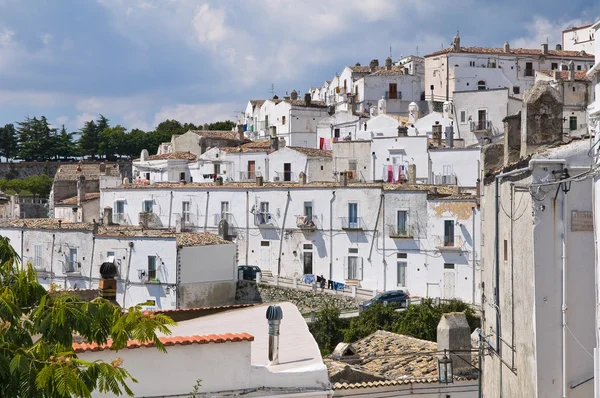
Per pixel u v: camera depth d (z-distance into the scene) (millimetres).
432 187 86875
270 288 85500
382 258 86375
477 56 134875
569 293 24859
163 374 22484
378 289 86312
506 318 28391
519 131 29766
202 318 31938
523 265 26141
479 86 133375
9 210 127250
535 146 28000
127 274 86062
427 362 43250
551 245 24938
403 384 38000
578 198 25000
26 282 20688
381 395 37531
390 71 140750
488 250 31844
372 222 87000
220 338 23016
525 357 25938
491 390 31266
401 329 68188
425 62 138000
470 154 98500
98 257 88125
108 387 18000
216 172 116500
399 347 46656
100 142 198500
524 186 25906
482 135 111312
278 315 24641
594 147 23516
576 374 24734
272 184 96625
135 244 85875
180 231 93250
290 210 92125
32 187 168000
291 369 23859
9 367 17516
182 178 121562
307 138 140000
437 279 83375
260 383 23297
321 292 82562
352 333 68812
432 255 83625
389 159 102375
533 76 136375
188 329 29109
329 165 107062
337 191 89188
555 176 25000
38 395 17266
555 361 24812
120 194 102812
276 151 110375
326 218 89750
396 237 85188
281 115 141500
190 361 22719
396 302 76875
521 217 26312
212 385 22859
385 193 86312
